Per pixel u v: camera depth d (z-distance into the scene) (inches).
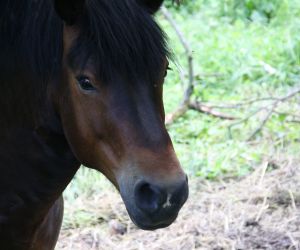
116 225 242.2
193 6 473.1
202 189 266.7
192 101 327.3
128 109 127.8
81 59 128.6
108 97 128.3
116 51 127.4
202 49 394.9
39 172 144.1
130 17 129.4
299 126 308.5
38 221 149.3
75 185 265.6
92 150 132.6
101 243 232.8
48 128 140.2
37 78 136.4
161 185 124.0
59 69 133.3
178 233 237.9
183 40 335.0
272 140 297.7
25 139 142.3
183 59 381.7
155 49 130.0
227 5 459.8
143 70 128.8
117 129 127.9
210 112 322.0
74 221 246.4
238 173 275.9
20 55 137.3
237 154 286.8
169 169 125.6
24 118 140.9
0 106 142.2
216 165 279.1
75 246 231.9
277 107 323.9
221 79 365.4
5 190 145.9
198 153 288.7
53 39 133.0
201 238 233.0
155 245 230.7
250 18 455.2
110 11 129.0
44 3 134.3
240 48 391.9
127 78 128.2
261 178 269.3
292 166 275.9
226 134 303.0
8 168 144.7
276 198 257.0
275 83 353.1
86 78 128.6
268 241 230.5
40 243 155.7
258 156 284.0
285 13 438.9
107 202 257.6
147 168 125.5
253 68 365.4
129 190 126.6
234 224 241.0
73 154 143.6
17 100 140.4
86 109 130.2
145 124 127.6
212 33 425.7
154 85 130.5
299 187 263.0
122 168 127.9
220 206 254.4
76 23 130.6
